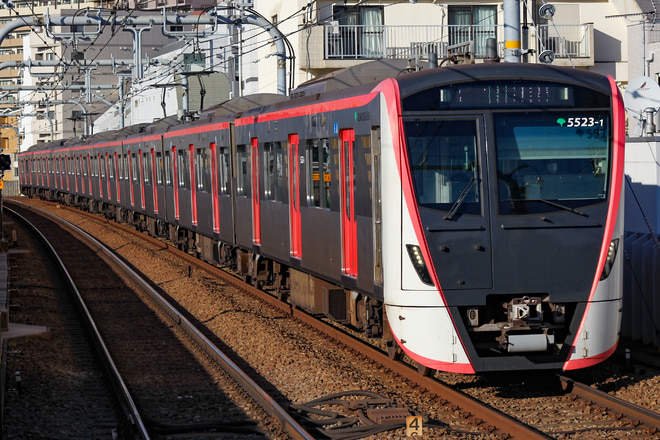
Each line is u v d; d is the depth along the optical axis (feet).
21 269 96.53
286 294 69.36
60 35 104.94
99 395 44.65
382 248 42.39
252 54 158.20
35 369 48.70
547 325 41.04
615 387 42.09
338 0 126.00
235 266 84.02
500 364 40.86
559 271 41.24
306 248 57.77
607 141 42.09
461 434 35.19
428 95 41.39
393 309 41.86
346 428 36.42
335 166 50.80
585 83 42.16
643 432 34.91
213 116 89.61
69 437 37.19
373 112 43.50
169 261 101.09
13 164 381.60
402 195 40.96
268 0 143.74
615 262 41.93
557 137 41.73
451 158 41.24
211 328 61.98
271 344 53.47
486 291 40.81
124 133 148.77
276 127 63.46
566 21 131.03
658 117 64.13
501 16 130.41
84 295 78.54
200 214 93.40
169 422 38.83
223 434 36.68
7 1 94.07
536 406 39.55
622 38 132.26
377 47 126.93
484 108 41.55
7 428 37.32
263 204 68.39
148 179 124.06
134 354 53.93
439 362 40.70
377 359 48.42
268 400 39.47
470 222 40.81
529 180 41.39
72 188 202.28
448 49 48.80
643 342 50.39
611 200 41.73
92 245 122.72
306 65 125.29
